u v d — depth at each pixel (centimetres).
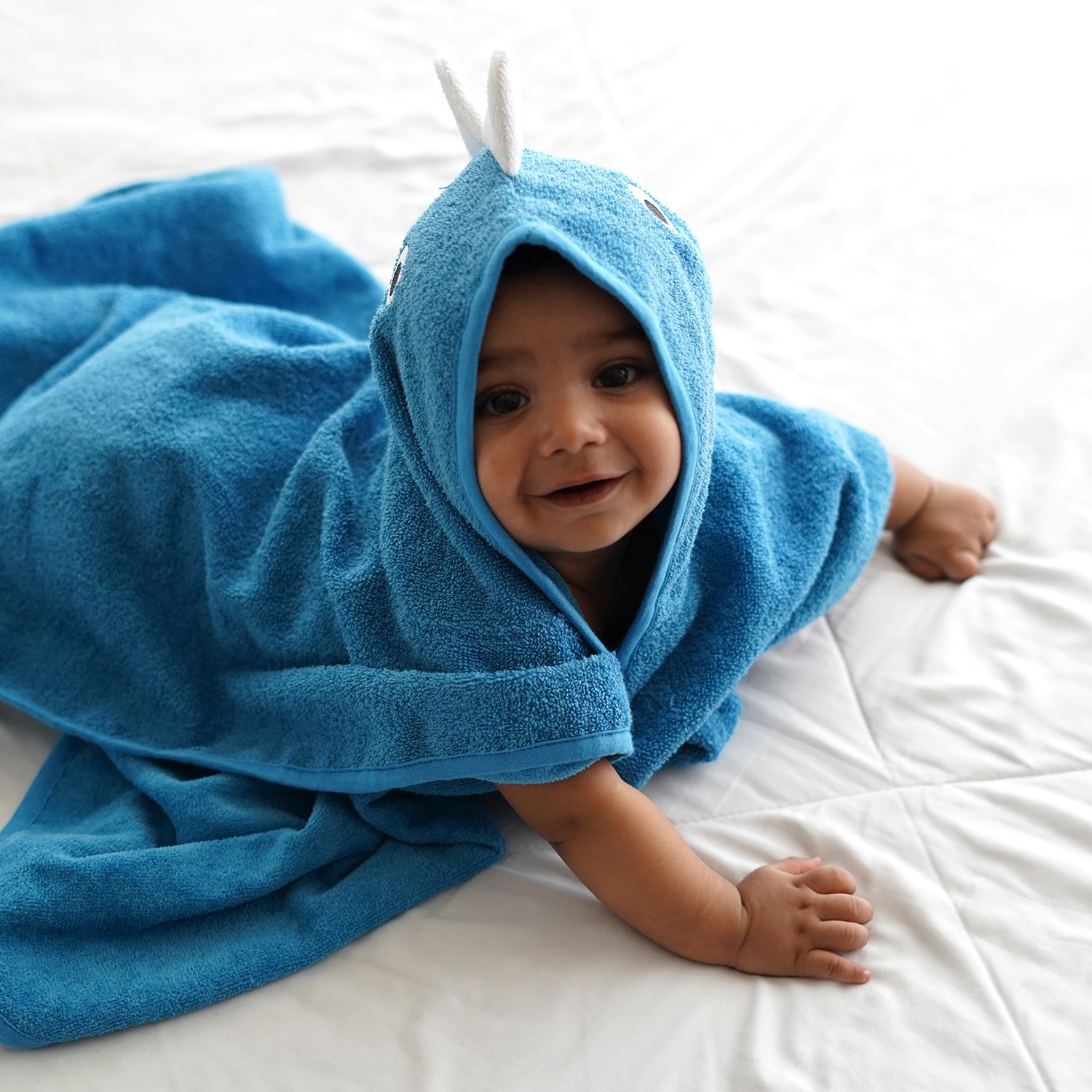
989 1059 75
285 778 94
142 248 131
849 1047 77
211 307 122
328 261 135
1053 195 140
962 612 104
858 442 108
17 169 156
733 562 94
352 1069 80
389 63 168
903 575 111
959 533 110
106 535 102
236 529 100
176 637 103
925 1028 77
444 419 75
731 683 94
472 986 84
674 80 161
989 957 80
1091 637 99
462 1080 78
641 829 83
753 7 170
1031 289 131
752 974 83
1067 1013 76
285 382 105
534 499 75
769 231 141
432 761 83
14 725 108
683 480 79
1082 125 148
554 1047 80
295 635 95
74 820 100
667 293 76
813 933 83
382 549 88
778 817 92
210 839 94
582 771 82
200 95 165
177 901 88
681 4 172
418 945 88
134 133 159
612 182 78
